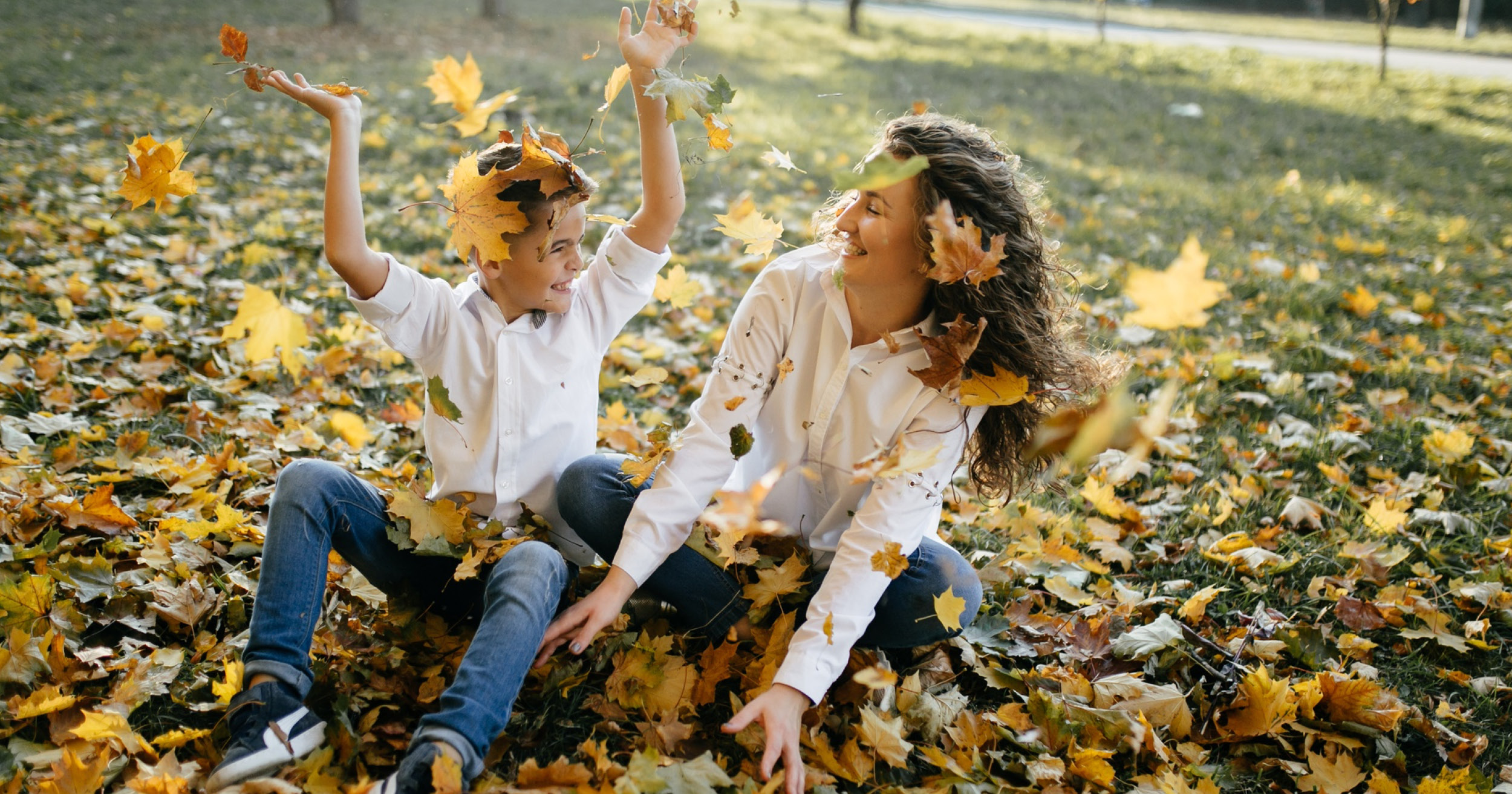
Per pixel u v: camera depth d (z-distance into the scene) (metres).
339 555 2.03
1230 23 23.19
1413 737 1.93
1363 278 4.93
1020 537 2.51
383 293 1.71
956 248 1.51
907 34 16.38
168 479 2.44
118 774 1.57
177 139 1.62
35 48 9.19
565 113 7.64
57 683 1.75
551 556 1.70
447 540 1.80
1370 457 3.05
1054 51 15.01
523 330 1.87
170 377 3.04
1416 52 17.25
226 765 1.50
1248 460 3.02
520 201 1.74
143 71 8.44
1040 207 1.89
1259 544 2.54
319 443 2.67
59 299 3.40
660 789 1.54
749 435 1.79
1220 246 5.32
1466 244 5.71
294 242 4.43
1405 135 9.51
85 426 2.66
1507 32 21.78
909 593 1.87
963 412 1.81
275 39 10.80
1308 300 4.44
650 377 1.95
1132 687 1.94
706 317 3.95
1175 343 3.92
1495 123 10.33
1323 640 2.13
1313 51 16.88
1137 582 2.42
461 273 4.18
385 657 1.80
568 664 1.85
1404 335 4.16
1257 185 7.06
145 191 1.61
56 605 1.88
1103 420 1.32
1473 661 2.16
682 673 1.83
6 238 4.07
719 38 13.79
